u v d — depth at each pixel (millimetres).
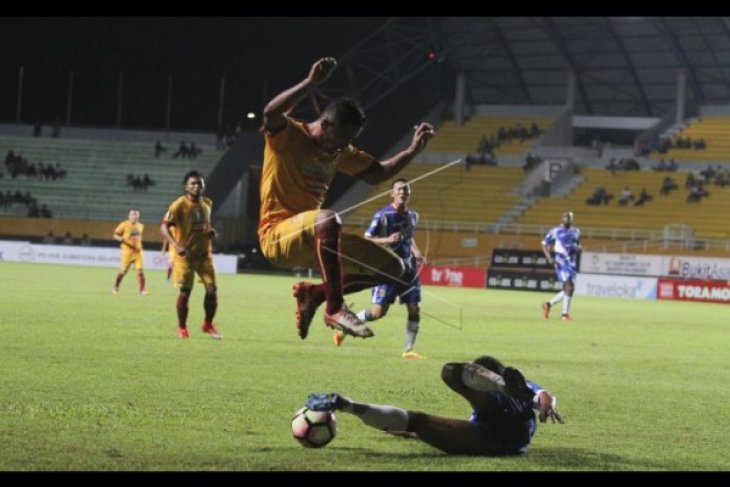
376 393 17000
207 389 16547
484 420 11625
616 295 75750
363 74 96312
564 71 99062
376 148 96562
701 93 97562
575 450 12500
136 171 95875
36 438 11797
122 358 20547
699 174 89625
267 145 11648
